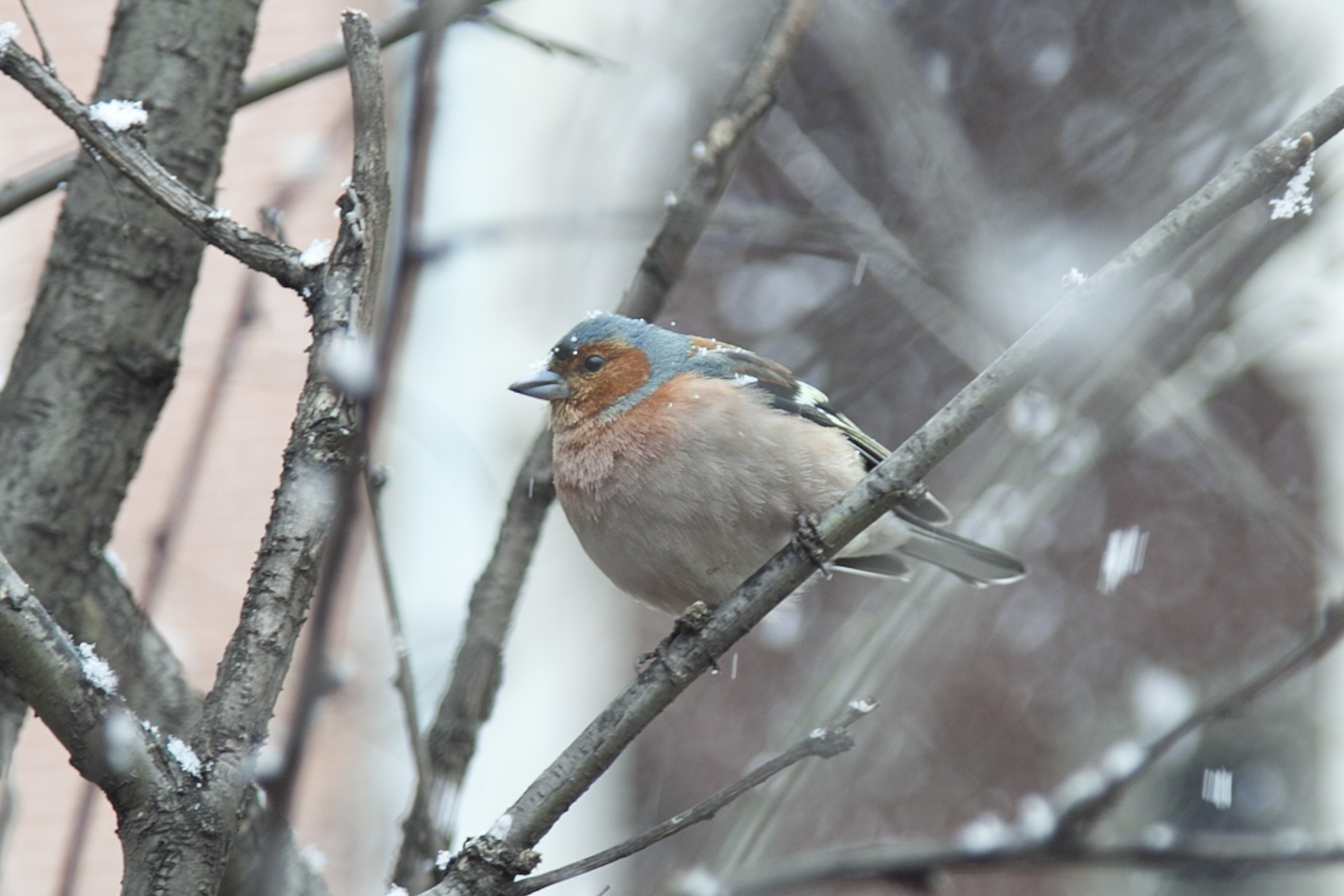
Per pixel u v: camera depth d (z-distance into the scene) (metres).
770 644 14.36
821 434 7.79
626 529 7.74
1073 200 11.42
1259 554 14.38
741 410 7.66
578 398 7.91
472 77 13.23
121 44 6.88
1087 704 14.05
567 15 13.24
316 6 14.31
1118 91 12.30
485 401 12.92
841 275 12.77
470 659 6.90
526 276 13.03
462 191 13.02
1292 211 5.26
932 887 8.12
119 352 6.60
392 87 7.06
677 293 13.16
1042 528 14.69
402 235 5.52
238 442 13.44
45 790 12.88
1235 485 9.41
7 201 6.84
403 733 9.96
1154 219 11.09
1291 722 14.23
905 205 12.17
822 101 12.90
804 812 12.72
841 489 7.67
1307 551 8.93
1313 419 14.12
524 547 7.21
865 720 13.09
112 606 6.60
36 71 5.00
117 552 13.02
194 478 6.60
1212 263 9.53
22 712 6.31
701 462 7.54
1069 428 9.22
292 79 7.34
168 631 12.83
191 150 6.82
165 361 6.70
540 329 12.97
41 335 6.62
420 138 5.55
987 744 13.76
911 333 12.07
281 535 4.70
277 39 14.20
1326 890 13.95
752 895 7.86
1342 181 9.45
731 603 5.66
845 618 14.39
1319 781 14.06
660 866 13.64
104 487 6.54
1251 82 11.02
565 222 10.85
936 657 13.79
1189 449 14.28
